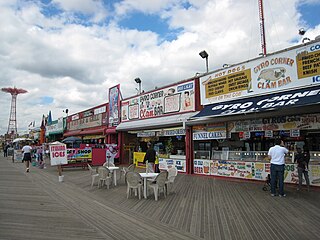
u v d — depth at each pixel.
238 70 12.89
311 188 9.65
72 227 5.73
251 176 11.76
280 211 6.83
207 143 15.13
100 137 26.95
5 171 17.67
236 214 6.66
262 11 15.38
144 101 19.61
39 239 5.00
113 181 12.24
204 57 16.50
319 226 5.65
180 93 16.30
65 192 9.94
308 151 9.55
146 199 8.59
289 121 10.70
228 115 12.13
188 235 5.24
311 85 10.17
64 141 24.56
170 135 16.91
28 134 65.31
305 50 10.37
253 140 12.98
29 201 8.29
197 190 9.94
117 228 5.68
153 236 5.18
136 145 22.86
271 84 11.48
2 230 5.50
